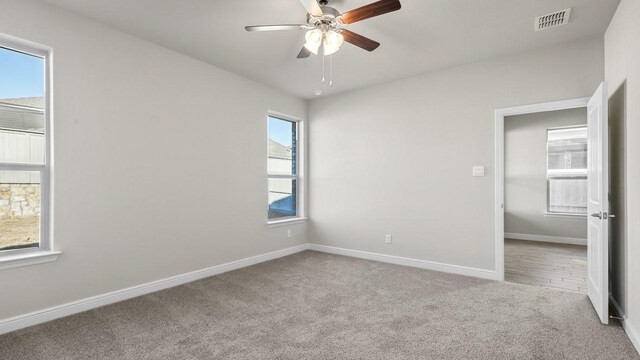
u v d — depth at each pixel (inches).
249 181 166.2
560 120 225.8
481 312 106.1
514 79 135.6
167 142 130.6
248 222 165.8
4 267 90.7
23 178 98.0
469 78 146.3
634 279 86.5
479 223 144.3
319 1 94.7
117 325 96.4
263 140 174.2
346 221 187.2
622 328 93.6
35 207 100.3
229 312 106.3
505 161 246.5
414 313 105.4
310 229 203.9
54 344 85.4
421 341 87.2
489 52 133.9
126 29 114.7
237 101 159.9
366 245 179.3
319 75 161.0
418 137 161.0
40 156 100.6
